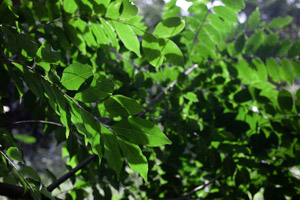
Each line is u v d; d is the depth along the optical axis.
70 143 0.85
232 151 0.87
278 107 0.92
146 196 1.02
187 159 1.03
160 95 0.95
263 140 0.90
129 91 0.92
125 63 1.03
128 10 0.62
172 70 0.97
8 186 0.64
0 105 0.69
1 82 0.70
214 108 0.94
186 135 0.90
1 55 0.57
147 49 0.63
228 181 1.00
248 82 1.02
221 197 0.97
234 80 0.95
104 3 0.64
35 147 3.96
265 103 0.90
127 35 0.62
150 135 0.53
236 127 0.92
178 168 0.98
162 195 1.02
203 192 1.05
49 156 3.98
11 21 0.64
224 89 0.96
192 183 1.07
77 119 0.52
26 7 0.73
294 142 0.88
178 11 0.93
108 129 0.53
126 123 0.53
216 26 0.92
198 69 1.01
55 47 0.77
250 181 0.93
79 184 1.02
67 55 0.93
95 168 0.98
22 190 0.66
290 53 0.91
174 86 0.93
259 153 0.91
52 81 0.53
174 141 0.91
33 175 0.61
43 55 0.54
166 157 0.94
